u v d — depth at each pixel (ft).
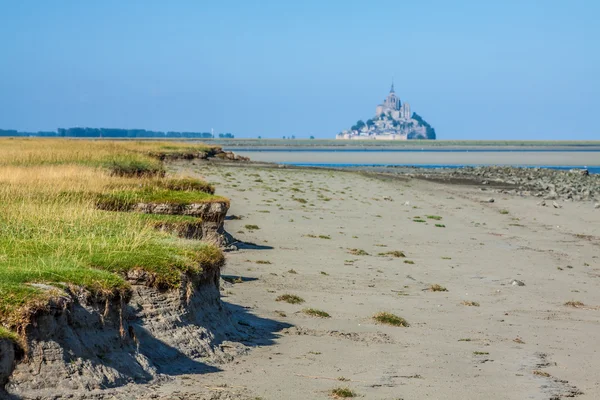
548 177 292.20
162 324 43.45
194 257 49.03
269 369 43.42
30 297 34.06
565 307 72.49
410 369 46.06
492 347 54.19
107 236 54.08
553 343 57.06
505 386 43.78
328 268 83.71
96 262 43.62
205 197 88.07
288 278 75.31
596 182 267.39
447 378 44.60
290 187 182.29
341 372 44.09
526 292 78.74
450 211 154.61
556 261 100.73
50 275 37.63
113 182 94.17
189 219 72.59
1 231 53.16
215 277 51.75
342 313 61.77
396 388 41.57
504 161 566.77
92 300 37.70
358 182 218.18
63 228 56.49
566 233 130.21
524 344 56.08
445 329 59.31
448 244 110.11
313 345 50.19
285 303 63.21
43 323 34.06
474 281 83.20
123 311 39.58
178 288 45.21
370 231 117.60
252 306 60.39
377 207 152.15
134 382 37.09
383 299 69.36
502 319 64.95
